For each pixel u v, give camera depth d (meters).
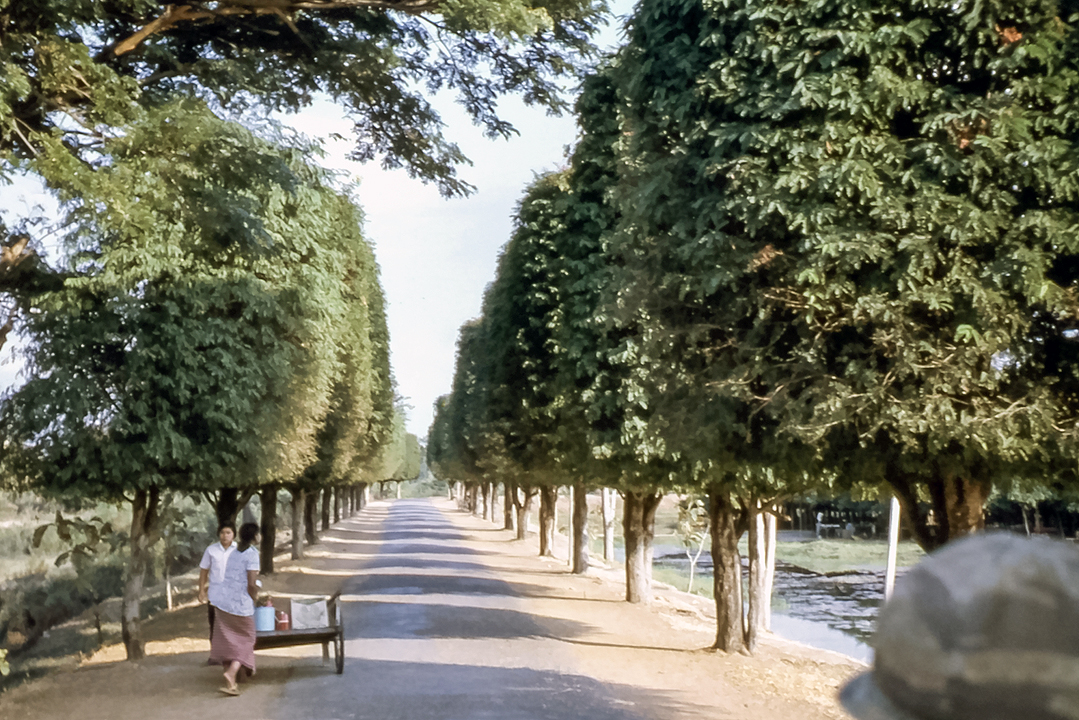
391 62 11.86
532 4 11.44
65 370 14.57
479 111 12.84
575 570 35.47
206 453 15.86
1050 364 7.78
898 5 7.66
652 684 13.72
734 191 8.41
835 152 7.71
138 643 15.75
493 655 16.02
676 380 9.95
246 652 12.66
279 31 11.80
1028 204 7.42
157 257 15.18
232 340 16.25
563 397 21.64
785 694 13.06
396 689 12.80
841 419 7.85
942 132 7.50
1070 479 8.32
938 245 7.37
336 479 43.25
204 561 12.77
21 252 11.68
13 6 8.74
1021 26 7.34
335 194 22.62
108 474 15.20
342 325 31.22
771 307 8.50
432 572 34.00
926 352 7.57
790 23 8.21
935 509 9.06
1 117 8.42
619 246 10.18
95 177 9.12
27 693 12.58
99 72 9.13
